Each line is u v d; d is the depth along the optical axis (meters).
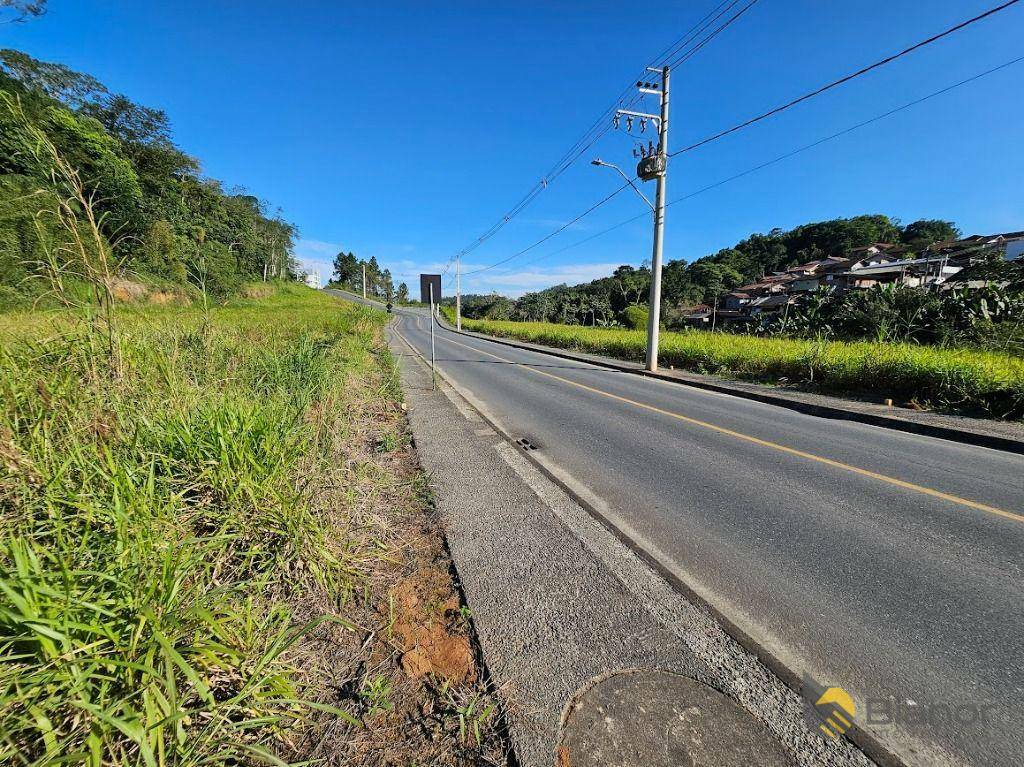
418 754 1.36
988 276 20.62
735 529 3.07
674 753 1.38
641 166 11.74
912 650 1.93
